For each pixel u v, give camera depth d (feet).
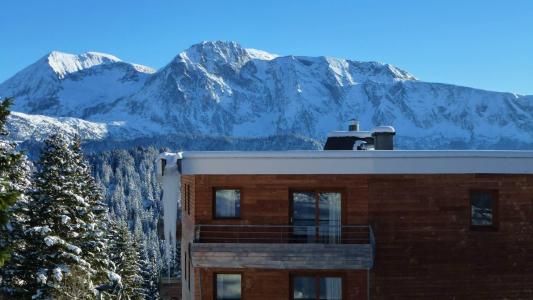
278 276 67.15
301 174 67.51
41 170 109.81
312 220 68.28
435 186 68.03
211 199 68.03
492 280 68.49
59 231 99.81
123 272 165.99
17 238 92.48
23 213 96.63
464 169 67.72
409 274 67.77
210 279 67.56
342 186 67.72
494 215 69.26
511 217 68.85
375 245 67.51
